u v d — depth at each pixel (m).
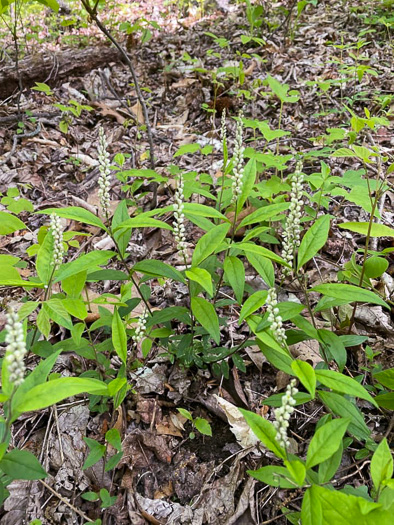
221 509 2.88
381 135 6.21
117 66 10.06
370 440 2.78
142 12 14.64
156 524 2.86
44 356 3.15
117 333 2.73
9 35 12.16
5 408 2.36
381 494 1.97
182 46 10.99
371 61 8.26
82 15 12.71
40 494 3.01
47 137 7.54
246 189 3.02
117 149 7.23
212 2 14.38
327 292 2.62
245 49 10.15
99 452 2.67
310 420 3.26
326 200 4.15
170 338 3.46
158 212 2.83
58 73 9.16
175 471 3.13
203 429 3.07
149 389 3.57
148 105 8.40
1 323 4.25
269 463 3.07
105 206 3.06
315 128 6.86
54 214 2.79
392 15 9.70
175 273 3.08
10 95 8.71
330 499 1.77
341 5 11.38
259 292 2.71
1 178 6.64
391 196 5.22
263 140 6.72
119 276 3.17
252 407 3.41
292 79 8.41
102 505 2.70
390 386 2.60
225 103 7.77
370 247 4.67
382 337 3.77
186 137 7.29
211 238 2.86
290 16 10.59
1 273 3.07
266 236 4.14
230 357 3.73
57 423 3.34
